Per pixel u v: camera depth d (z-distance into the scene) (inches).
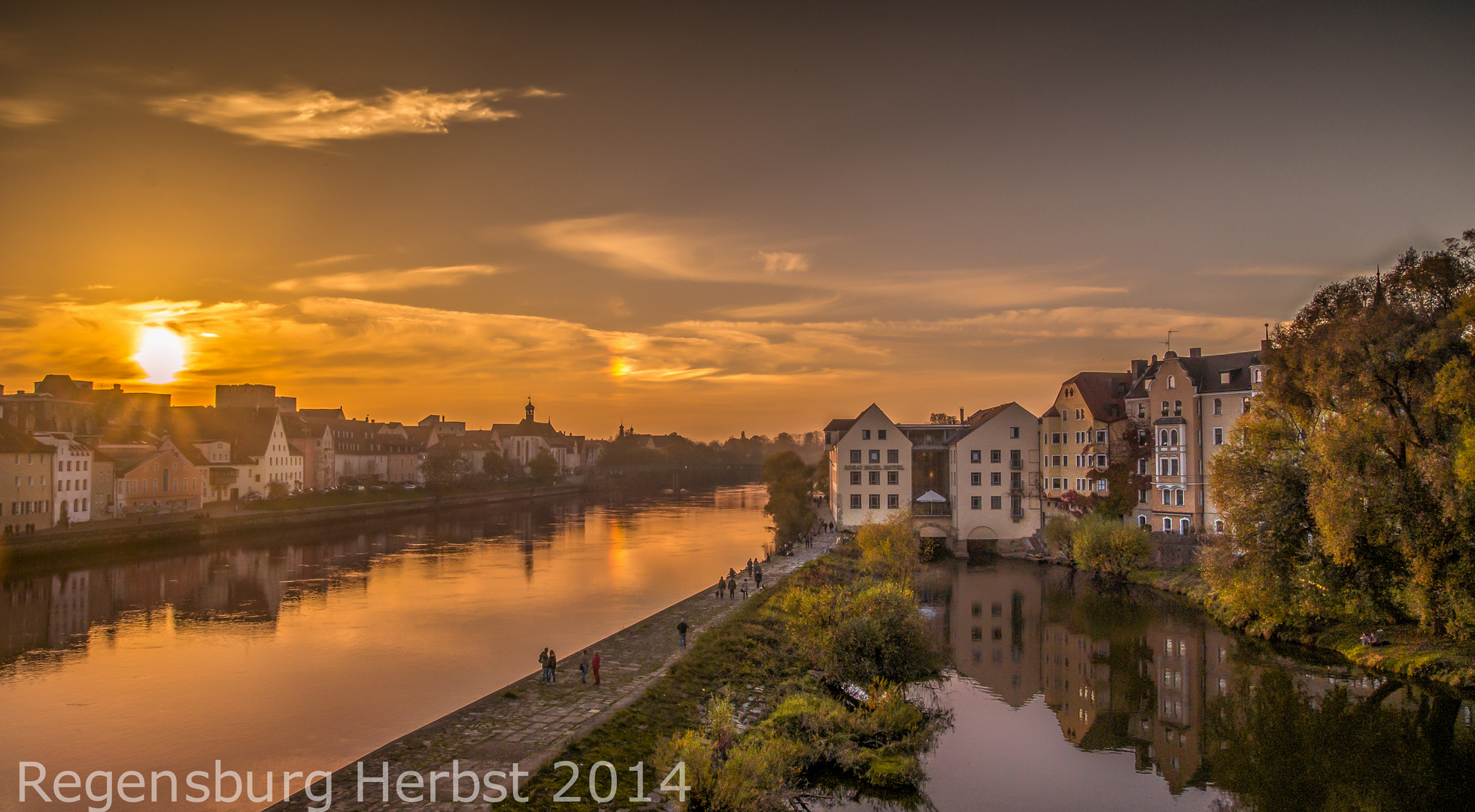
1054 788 1224.2
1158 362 3427.7
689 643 1865.2
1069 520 3329.2
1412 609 1809.8
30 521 3572.8
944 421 5073.8
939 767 1301.7
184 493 4771.2
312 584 3004.4
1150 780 1261.1
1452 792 1216.2
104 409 5152.6
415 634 2229.3
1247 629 2116.1
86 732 1488.7
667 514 6264.8
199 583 2999.5
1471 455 1467.8
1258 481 1978.3
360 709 1614.2
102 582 3009.4
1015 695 1669.5
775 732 1322.6
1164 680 1752.0
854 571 2903.5
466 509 6609.3
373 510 5521.7
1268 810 1163.9
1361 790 1221.1
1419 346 1619.1
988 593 2723.9
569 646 2098.9
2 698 1672.0
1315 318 1943.9
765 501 7849.4
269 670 1878.7
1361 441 1701.5
